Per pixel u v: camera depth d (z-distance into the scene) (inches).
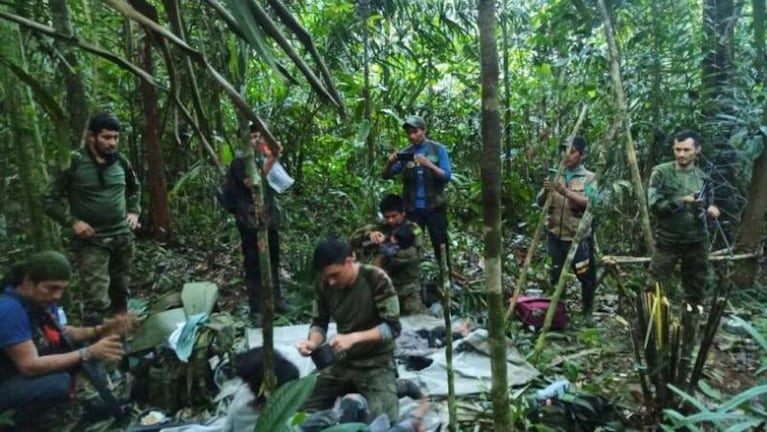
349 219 241.3
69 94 164.4
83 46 37.2
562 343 159.3
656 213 159.6
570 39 219.0
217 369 125.5
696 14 220.7
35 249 141.1
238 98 37.3
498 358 61.0
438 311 176.1
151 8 40.0
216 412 117.3
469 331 156.7
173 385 119.4
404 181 191.2
